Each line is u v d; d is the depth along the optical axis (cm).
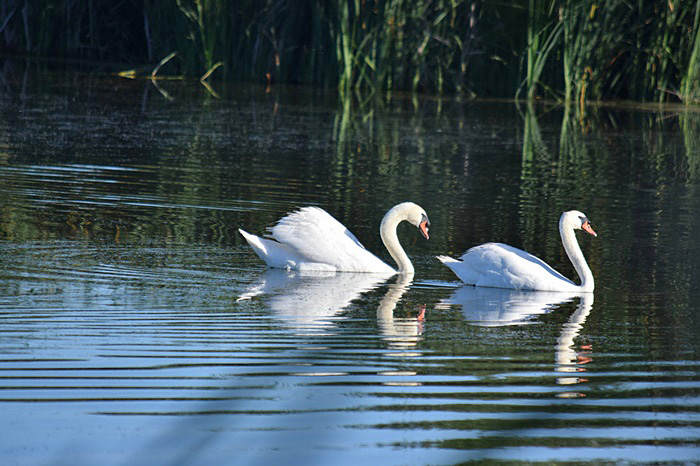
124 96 3259
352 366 859
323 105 3278
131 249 1362
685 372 873
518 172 2183
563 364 892
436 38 3622
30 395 754
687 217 1745
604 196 1934
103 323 988
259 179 1953
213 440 666
